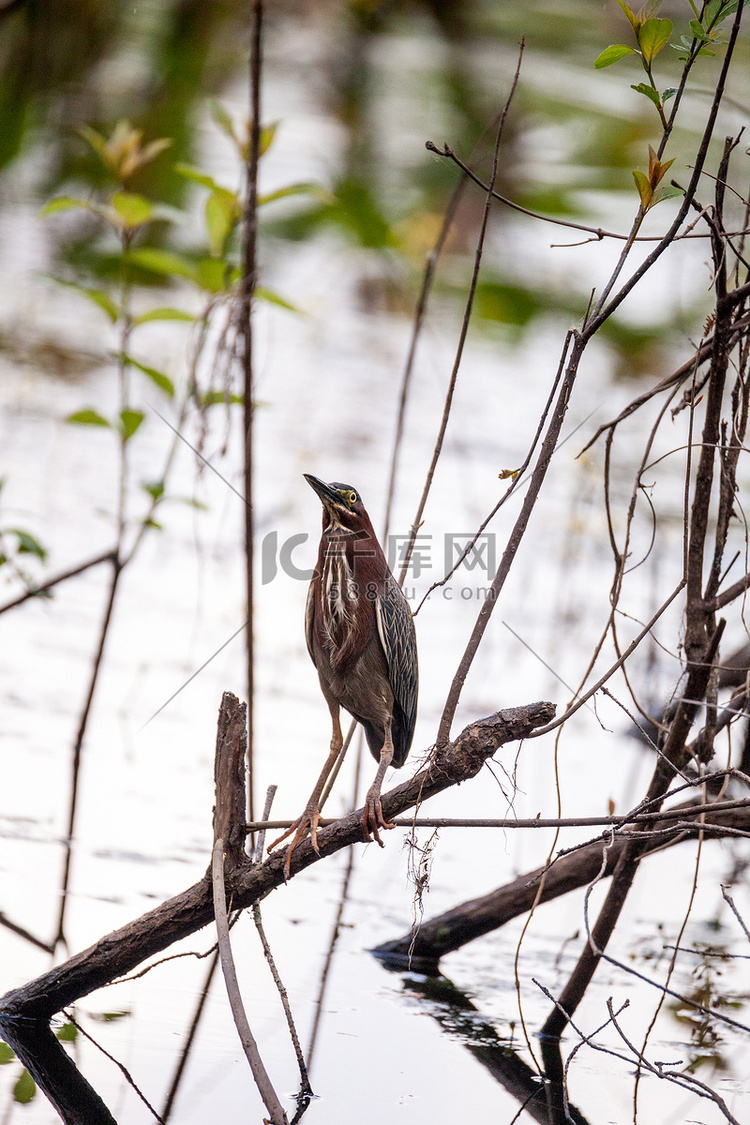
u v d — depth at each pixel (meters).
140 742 10.45
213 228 8.84
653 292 25.45
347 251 26.88
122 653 12.01
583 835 9.88
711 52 5.57
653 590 12.30
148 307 22.34
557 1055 7.04
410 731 7.60
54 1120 5.79
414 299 26.23
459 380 22.62
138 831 8.98
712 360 6.20
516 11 31.91
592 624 13.77
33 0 25.14
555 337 25.41
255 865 6.45
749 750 7.68
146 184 25.64
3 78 26.53
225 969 5.74
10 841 8.55
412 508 15.84
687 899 9.47
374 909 8.68
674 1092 6.69
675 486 17.78
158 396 17.77
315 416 19.05
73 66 27.28
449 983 7.84
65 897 7.92
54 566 13.05
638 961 8.41
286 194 8.64
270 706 11.56
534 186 28.48
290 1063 6.60
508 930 8.88
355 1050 6.83
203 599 13.43
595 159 28.44
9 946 7.26
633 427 19.98
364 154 29.80
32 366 18.73
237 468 16.03
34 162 27.23
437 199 28.55
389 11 31.92
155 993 7.25
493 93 30.22
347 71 31.75
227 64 30.80
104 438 16.91
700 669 6.54
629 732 12.08
